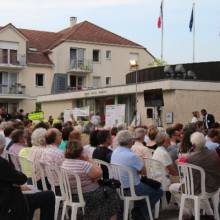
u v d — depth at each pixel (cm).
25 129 1118
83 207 743
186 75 2814
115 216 745
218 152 856
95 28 5656
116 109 2039
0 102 5138
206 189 778
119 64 5553
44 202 693
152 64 5634
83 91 3372
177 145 988
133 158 803
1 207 608
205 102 2527
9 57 5075
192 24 4334
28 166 882
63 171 754
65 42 5300
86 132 1220
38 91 5219
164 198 946
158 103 2253
